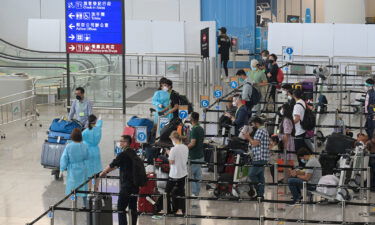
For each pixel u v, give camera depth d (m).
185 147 15.75
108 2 29.05
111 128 27.48
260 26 45.56
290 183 15.88
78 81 31.94
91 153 17.52
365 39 38.38
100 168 17.77
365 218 15.96
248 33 44.94
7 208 17.28
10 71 37.03
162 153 18.48
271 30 38.69
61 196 18.39
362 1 41.31
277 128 21.47
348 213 16.33
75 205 13.98
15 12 44.72
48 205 17.56
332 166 17.69
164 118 19.64
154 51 40.62
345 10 41.22
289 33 38.59
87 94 31.92
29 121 29.55
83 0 29.09
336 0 41.16
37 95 35.41
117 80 31.59
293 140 18.42
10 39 44.84
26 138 26.27
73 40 29.48
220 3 44.78
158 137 19.06
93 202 14.16
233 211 16.59
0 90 33.47
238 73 23.73
